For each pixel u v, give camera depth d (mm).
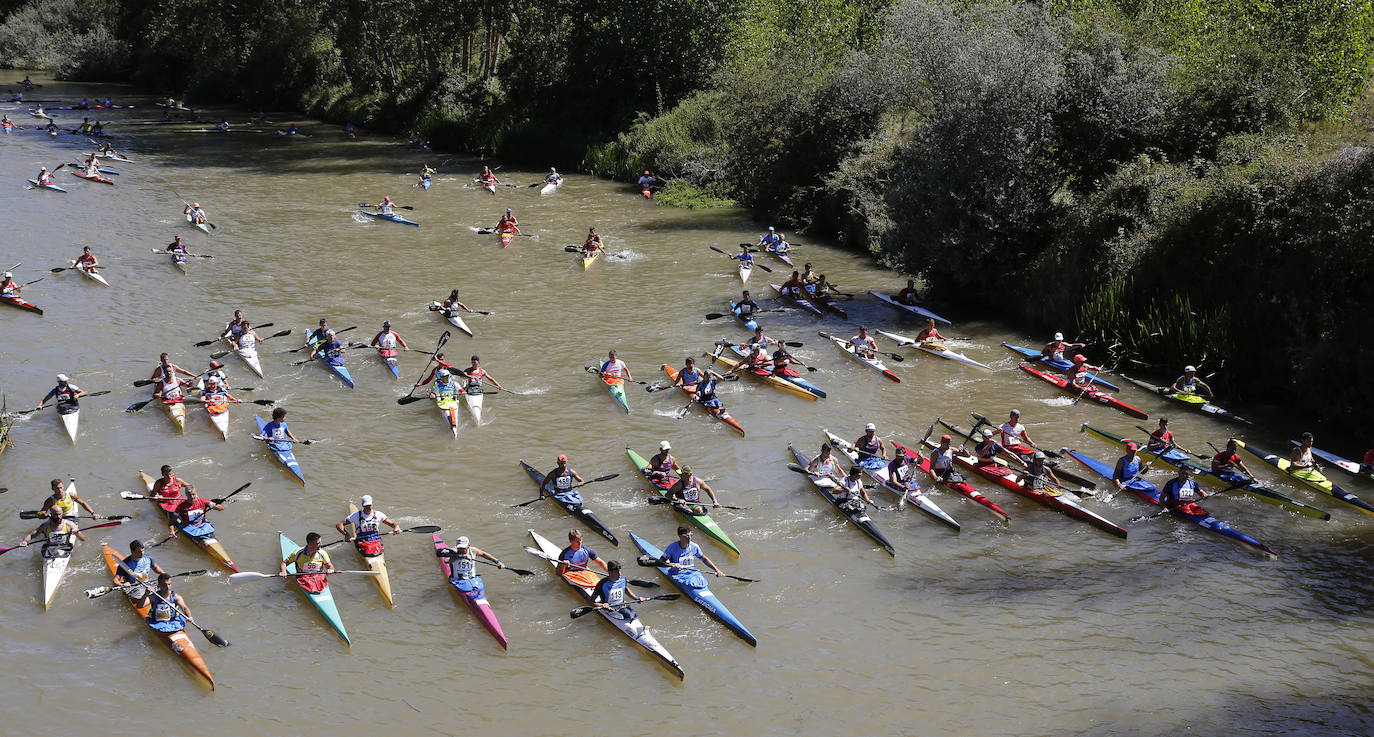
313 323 35281
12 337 33000
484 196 59688
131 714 16547
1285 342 29469
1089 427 27859
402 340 32719
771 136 52781
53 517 20703
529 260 44625
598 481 24000
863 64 49969
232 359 31562
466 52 86625
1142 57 36594
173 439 26172
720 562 21344
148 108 95000
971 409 29328
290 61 95125
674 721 16594
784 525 22797
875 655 18312
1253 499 24297
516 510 23062
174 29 105750
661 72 69688
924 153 37688
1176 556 21719
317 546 19938
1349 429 27656
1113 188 34969
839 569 21109
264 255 44062
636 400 29328
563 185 64438
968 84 35531
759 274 43188
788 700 17125
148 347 32531
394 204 53844
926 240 37594
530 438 26703
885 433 27562
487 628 18812
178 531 21641
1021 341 35219
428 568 20828
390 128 83812
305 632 18750
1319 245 28953
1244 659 18141
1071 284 35156
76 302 36719
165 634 18219
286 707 16766
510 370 31422
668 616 19547
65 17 122125
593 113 72625
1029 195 36281
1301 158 31422
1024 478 24594
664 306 38406
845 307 38906
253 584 20125
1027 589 20438
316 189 59688
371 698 17031
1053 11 42281
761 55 62219
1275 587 20469
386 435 26703
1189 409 29422
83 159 65500
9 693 16922
